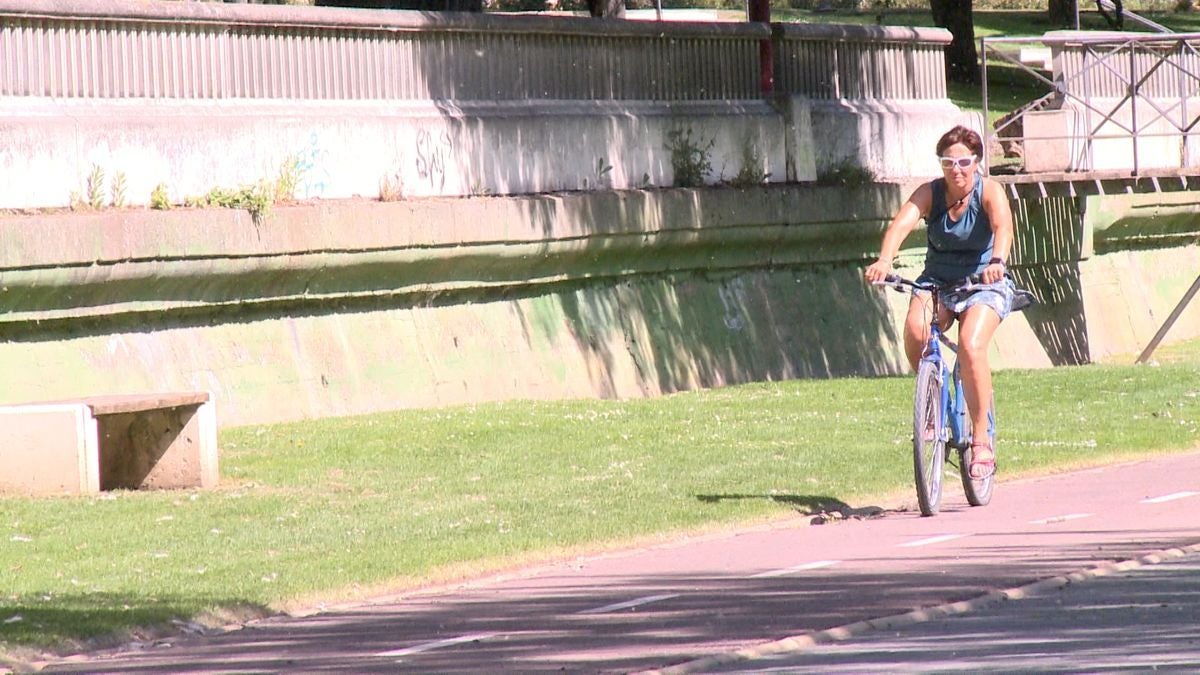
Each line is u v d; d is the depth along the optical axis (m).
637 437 56.50
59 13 60.66
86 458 46.25
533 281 76.56
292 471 50.06
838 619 27.52
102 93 62.84
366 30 72.56
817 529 39.06
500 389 73.94
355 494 46.00
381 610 31.08
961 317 39.47
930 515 39.81
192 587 33.16
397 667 25.42
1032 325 110.44
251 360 64.31
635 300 82.56
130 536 39.53
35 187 59.53
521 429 58.44
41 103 60.69
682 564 34.62
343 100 71.69
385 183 72.12
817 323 92.88
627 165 84.19
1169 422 59.47
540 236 75.19
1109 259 122.69
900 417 61.75
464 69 76.94
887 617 27.53
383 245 68.00
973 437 40.06
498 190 77.38
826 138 96.94
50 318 57.78
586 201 77.75
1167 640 25.08
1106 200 118.69
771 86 94.06
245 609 31.19
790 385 74.50
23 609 30.91
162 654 27.70
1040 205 111.38
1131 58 101.56
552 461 51.47
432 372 71.06
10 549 37.94
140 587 33.22
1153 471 47.72
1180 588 29.25
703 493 44.59
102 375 59.28
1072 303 115.06
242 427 60.50
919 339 39.69
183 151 64.38
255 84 68.31
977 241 38.78
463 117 75.88
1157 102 115.69
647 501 43.34
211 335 63.41
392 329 70.19
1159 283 129.12
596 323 80.00
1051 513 39.41
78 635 28.78
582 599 30.97
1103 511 39.28
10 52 59.72
